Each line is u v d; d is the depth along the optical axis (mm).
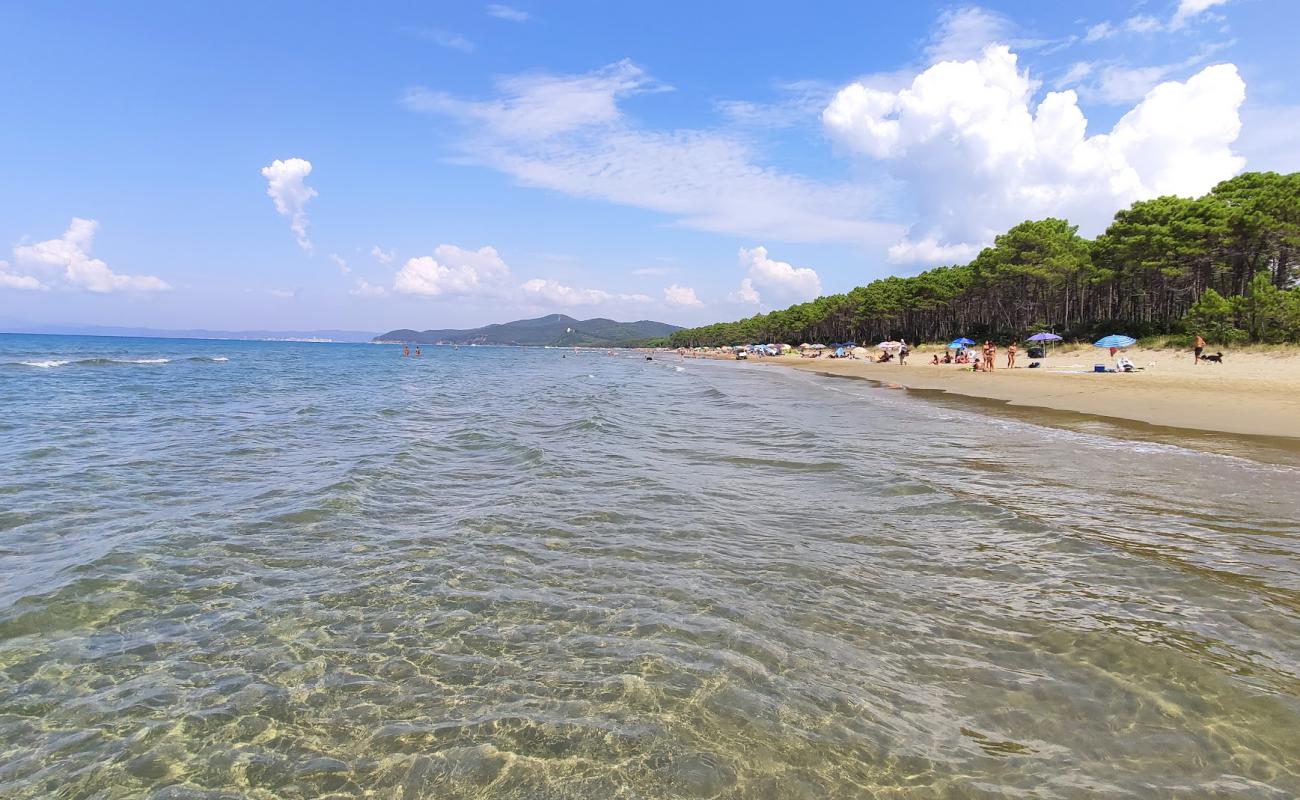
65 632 5070
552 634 5117
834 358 94250
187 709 4086
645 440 15477
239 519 8188
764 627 5258
